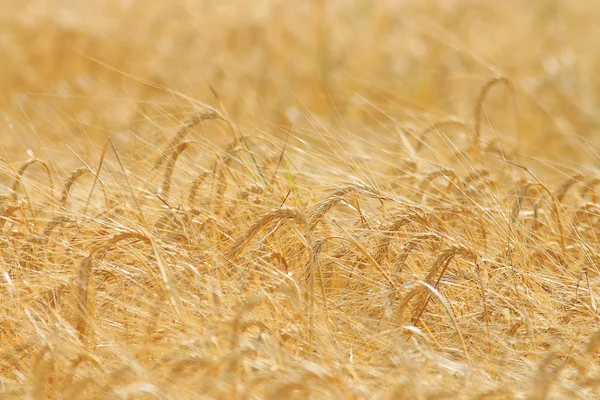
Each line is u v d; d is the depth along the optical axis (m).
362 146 19.56
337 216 16.31
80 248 14.74
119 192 15.91
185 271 13.59
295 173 17.08
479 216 16.02
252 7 42.31
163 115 18.27
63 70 36.16
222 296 13.08
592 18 45.19
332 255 14.80
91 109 31.66
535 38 40.53
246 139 18.31
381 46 38.91
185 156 18.31
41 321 13.05
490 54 38.31
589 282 14.51
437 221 15.28
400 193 17.03
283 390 10.45
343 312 13.73
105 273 13.91
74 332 12.59
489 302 14.37
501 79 22.89
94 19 39.81
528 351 12.68
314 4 39.88
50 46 36.38
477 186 17.20
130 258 14.41
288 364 11.40
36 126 28.70
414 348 12.55
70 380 11.73
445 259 13.73
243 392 10.68
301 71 36.09
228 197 15.86
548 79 34.16
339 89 34.75
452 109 34.47
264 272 13.80
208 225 15.36
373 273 14.45
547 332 13.71
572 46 40.03
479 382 11.66
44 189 16.64
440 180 18.50
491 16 43.47
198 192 16.16
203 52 37.31
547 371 11.85
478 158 19.20
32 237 14.77
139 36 38.34
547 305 14.30
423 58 37.97
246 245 14.42
